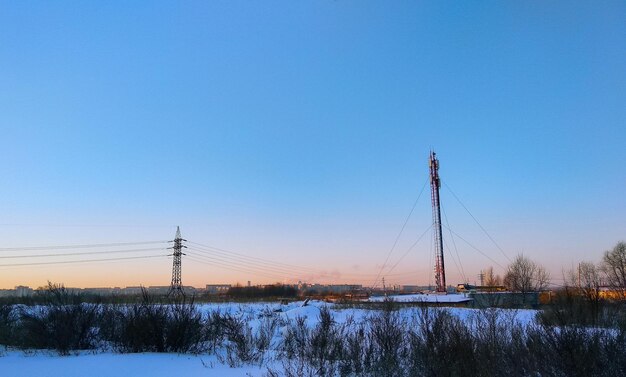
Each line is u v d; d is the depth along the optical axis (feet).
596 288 47.93
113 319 50.70
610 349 28.91
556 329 35.58
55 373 33.76
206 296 191.42
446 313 47.91
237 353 40.19
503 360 30.60
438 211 202.90
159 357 41.01
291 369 33.88
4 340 49.96
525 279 185.47
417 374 31.78
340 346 37.65
